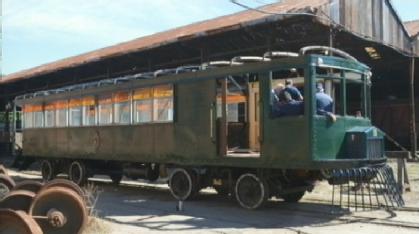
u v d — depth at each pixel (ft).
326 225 33.60
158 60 77.41
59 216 24.57
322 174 37.45
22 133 71.41
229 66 41.29
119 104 52.85
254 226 33.50
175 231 32.09
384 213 37.78
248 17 61.93
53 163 65.92
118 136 52.70
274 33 60.70
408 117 92.27
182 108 45.39
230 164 41.06
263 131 38.73
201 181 45.11
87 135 57.41
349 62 38.45
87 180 61.57
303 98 36.55
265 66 38.68
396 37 72.79
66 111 61.52
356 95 41.01
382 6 68.54
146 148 49.14
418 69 85.61
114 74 86.84
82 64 82.74
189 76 44.78
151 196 50.37
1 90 117.80
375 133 38.32
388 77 92.38
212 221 35.55
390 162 67.97
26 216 22.11
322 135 35.94
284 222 34.81
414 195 46.29
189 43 66.49
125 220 36.22
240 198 40.88
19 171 82.94
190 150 44.52
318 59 36.22
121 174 59.11
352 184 42.01
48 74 94.02
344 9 59.62
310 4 55.36
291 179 40.50
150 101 48.93
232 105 44.60
